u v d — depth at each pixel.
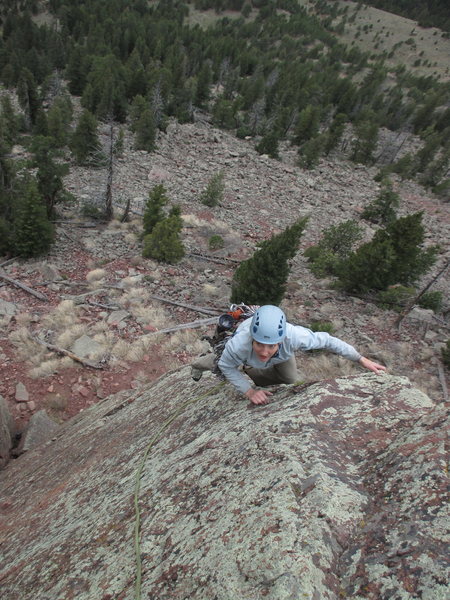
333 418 2.58
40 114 41.75
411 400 2.68
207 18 181.88
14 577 2.71
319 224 37.75
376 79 124.19
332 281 23.39
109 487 3.24
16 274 18.39
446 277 30.25
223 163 47.62
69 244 22.36
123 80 67.50
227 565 1.79
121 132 40.06
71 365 13.26
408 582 1.51
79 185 31.84
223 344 2.93
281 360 2.74
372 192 53.03
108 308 16.69
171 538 2.17
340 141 74.44
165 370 13.84
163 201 24.09
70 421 7.66
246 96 88.50
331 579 1.63
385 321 18.61
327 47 175.50
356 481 2.10
